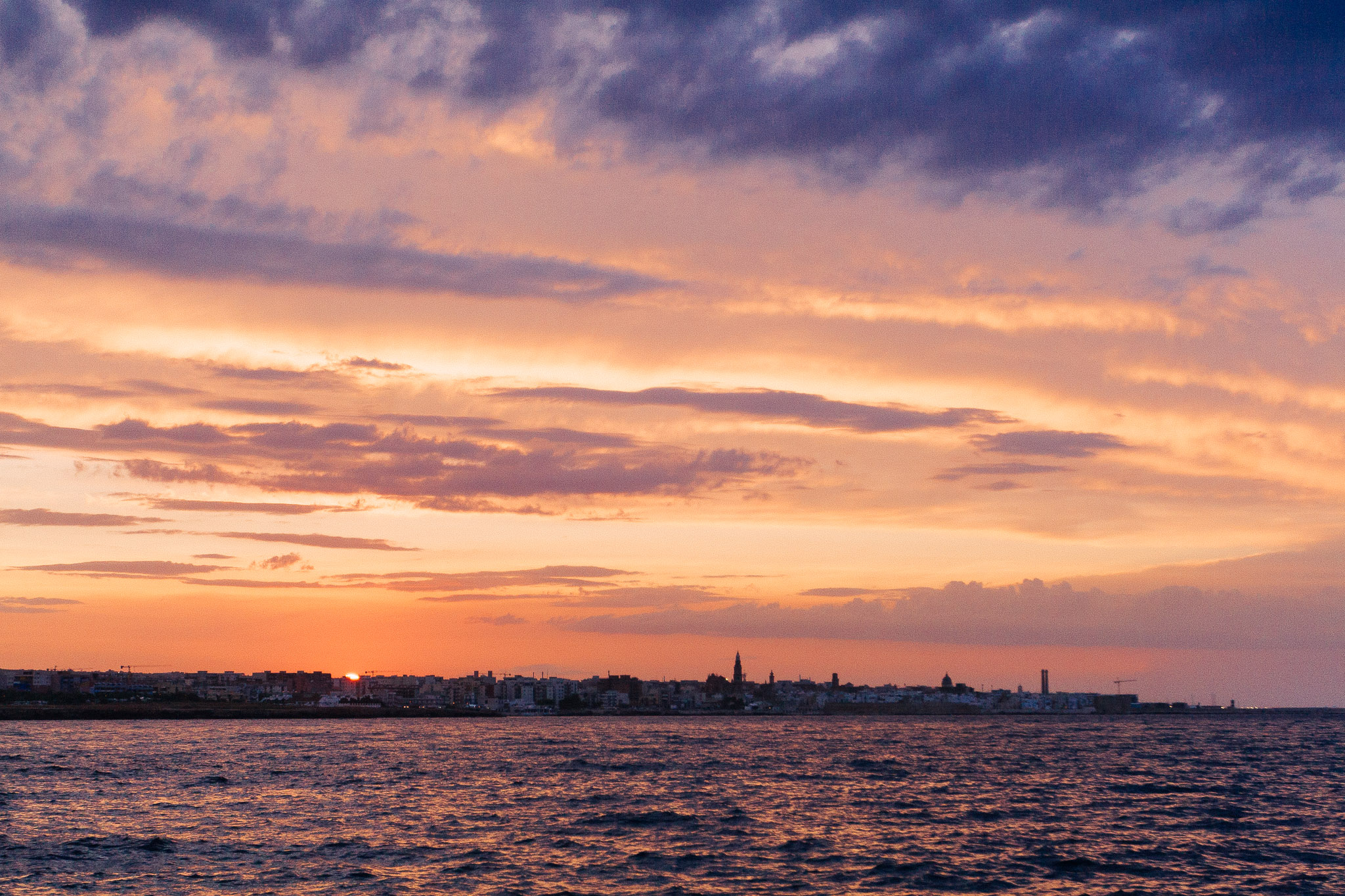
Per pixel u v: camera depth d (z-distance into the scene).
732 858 76.56
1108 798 121.06
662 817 98.88
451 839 84.62
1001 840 86.00
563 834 88.00
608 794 122.62
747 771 164.25
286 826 92.19
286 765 170.38
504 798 118.00
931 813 104.56
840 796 122.50
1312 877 71.44
